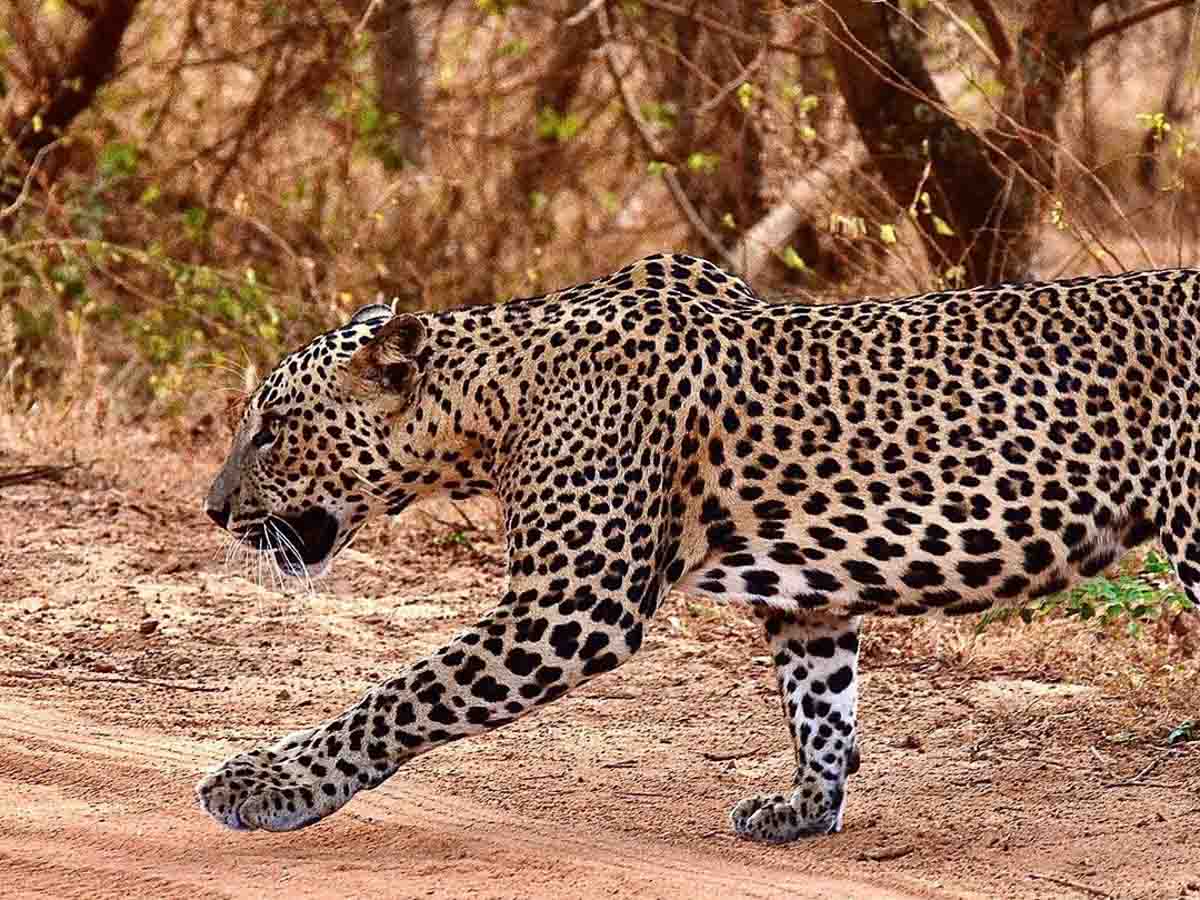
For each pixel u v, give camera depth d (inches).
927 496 345.4
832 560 351.6
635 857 356.5
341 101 863.1
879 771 403.9
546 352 357.4
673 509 352.5
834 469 347.9
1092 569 349.7
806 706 372.8
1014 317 352.2
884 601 354.0
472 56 1005.2
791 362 352.5
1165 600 448.5
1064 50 663.8
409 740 343.6
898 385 348.5
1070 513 344.5
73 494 622.2
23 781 397.4
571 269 868.0
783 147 716.0
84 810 379.9
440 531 592.1
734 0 799.7
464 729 345.1
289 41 858.1
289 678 469.7
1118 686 442.3
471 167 871.1
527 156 876.0
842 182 710.5
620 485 347.3
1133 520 348.2
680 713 444.8
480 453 363.9
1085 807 378.9
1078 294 354.0
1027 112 652.1
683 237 879.7
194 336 727.7
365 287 799.1
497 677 344.2
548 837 367.6
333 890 332.2
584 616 344.8
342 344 371.6
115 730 429.1
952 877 347.3
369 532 593.6
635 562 346.9
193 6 865.5
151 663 478.0
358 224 818.8
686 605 520.7
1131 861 350.6
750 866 352.8
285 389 369.7
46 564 554.9
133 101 892.6
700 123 822.5
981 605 353.1
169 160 864.3
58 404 683.4
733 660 482.3
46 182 801.6
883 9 649.6
